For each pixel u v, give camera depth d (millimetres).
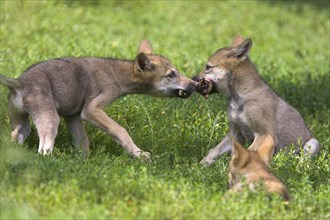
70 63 20609
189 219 15133
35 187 16078
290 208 15984
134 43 35562
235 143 16766
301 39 43562
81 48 31469
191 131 23516
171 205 15492
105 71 21219
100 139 21859
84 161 18406
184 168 19328
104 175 16906
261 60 35344
